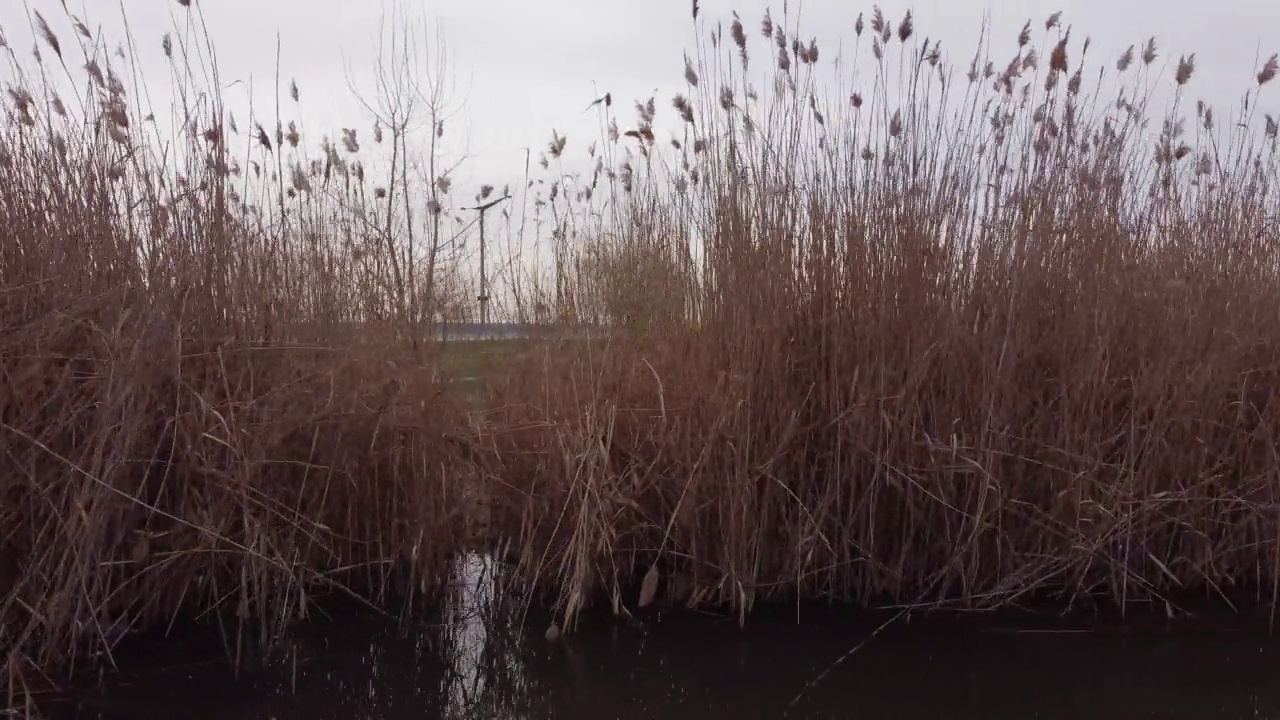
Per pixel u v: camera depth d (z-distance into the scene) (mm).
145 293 3521
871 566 4000
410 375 4023
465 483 4211
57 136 3566
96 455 3152
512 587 4141
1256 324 4301
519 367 4348
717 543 3998
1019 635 3719
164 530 3594
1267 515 4160
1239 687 3238
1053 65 4168
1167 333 4148
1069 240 4203
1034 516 4035
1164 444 4051
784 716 3033
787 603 4035
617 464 4094
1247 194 4574
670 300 4223
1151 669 3389
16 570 3293
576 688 3236
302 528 3766
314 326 4000
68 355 3369
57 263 3406
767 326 3982
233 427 3527
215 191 3842
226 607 3814
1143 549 4039
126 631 3412
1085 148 4328
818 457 4023
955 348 4012
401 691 3188
